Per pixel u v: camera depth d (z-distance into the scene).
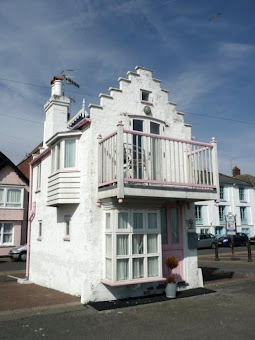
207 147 9.05
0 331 5.89
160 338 5.47
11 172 25.45
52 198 9.49
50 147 10.52
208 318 6.51
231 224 18.17
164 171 9.54
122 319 6.54
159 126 10.16
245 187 38.34
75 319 6.58
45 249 11.02
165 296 8.39
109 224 8.20
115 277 7.68
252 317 6.52
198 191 8.63
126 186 7.47
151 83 10.30
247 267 14.72
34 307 7.44
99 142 8.68
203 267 14.81
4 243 24.38
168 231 9.40
